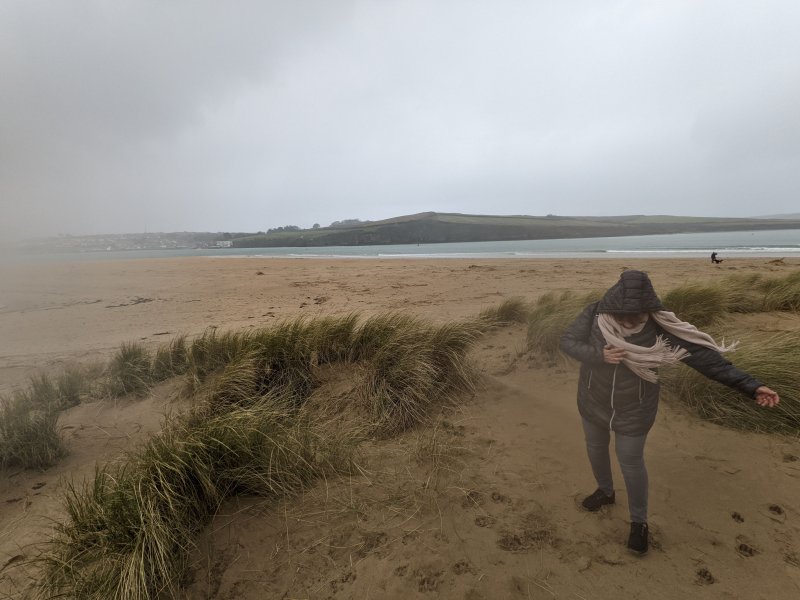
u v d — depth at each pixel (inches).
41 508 122.4
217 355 213.6
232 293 605.9
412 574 90.8
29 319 432.8
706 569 89.4
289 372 183.9
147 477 104.3
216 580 91.3
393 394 164.7
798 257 963.3
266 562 95.3
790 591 83.0
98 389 209.2
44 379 206.7
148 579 87.3
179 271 1035.9
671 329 85.7
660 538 98.5
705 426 147.2
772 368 156.6
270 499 114.0
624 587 85.9
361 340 201.8
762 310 301.3
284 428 134.7
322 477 123.0
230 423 124.8
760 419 145.1
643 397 89.0
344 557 96.2
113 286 729.6
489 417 161.2
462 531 102.6
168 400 192.9
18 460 145.8
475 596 85.1
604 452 103.3
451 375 186.4
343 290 605.9
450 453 136.3
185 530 98.7
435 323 252.4
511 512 108.7
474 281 660.7
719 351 83.9
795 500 108.6
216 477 112.7
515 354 224.1
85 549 93.6
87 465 144.6
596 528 102.3
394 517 108.0
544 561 93.0
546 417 158.2
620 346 86.0
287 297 547.5
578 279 644.7
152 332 356.5
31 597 89.8
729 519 103.6
